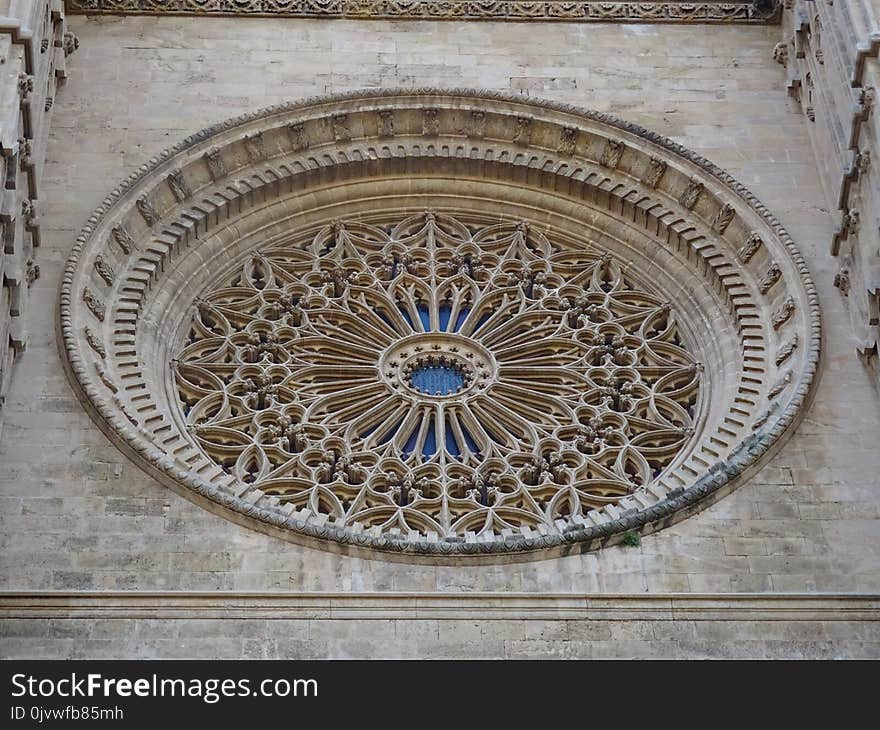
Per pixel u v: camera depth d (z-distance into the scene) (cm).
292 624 2266
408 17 3262
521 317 2908
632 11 3294
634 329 2911
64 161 2942
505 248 3053
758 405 2644
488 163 3072
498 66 3203
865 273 2638
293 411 2730
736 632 2284
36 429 2494
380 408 2748
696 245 2925
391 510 2545
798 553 2391
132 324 2722
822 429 2569
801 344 2702
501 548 2355
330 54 3195
